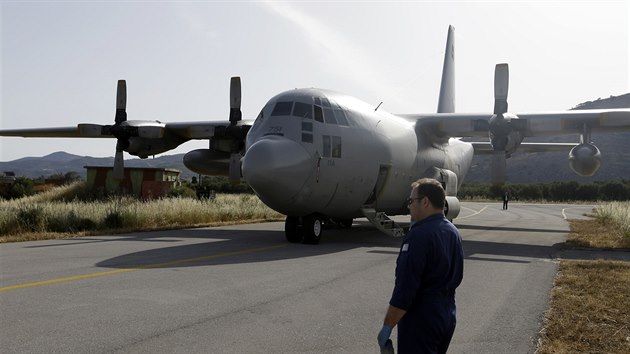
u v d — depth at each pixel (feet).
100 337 18.56
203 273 31.35
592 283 30.25
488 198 249.96
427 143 64.90
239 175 65.62
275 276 30.96
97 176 113.70
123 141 70.03
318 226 48.93
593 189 233.14
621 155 402.31
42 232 54.13
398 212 63.05
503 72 57.77
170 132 74.54
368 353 17.63
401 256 11.39
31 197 115.14
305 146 45.75
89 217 61.11
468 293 27.63
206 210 75.25
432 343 11.28
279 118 47.03
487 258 41.19
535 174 402.52
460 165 75.82
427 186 11.82
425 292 11.34
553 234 64.23
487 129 61.82
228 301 24.48
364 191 52.24
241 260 36.83
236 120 65.26
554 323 21.66
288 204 45.91
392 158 55.31
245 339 18.83
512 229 72.02
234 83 65.21
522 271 34.73
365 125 52.01
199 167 71.61
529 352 18.10
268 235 55.83
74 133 83.76
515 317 22.66
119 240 48.98
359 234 59.88
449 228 11.60
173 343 18.13
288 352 17.54
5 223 52.42
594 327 21.21
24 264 33.73
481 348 18.45
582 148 55.16
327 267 34.58
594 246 50.01
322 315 22.39
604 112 56.59
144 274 30.60
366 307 23.93
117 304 23.34
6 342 17.80
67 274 30.25
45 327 19.63
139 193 111.04
